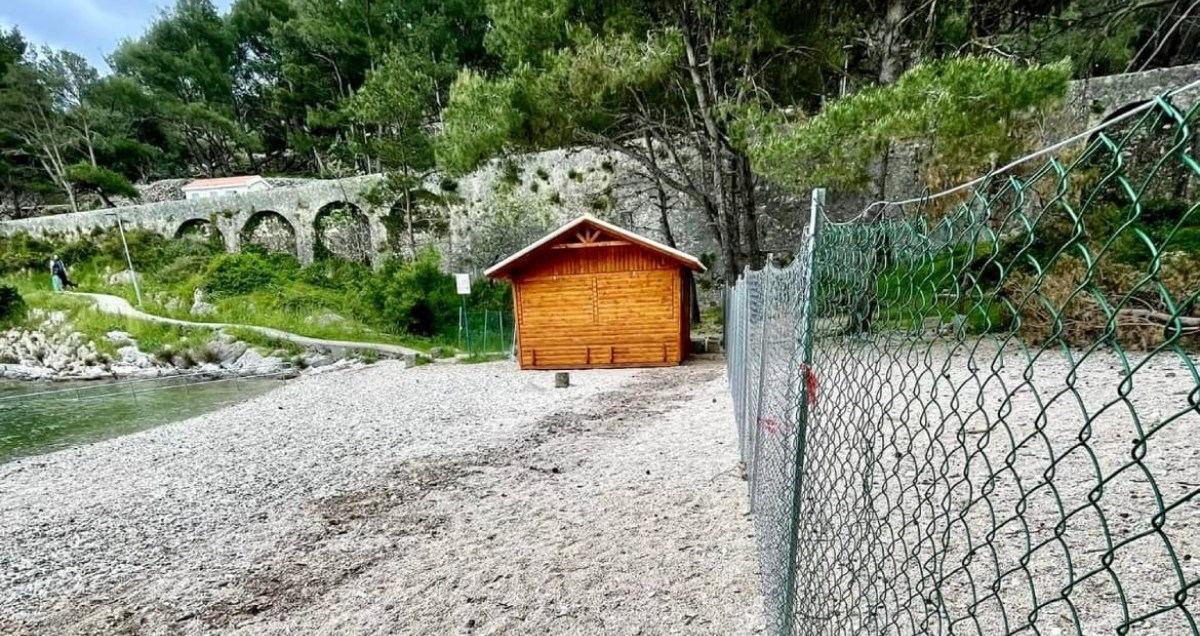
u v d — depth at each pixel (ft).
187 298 76.74
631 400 28.43
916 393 4.46
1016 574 8.36
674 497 14.42
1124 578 7.84
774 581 8.32
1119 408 14.46
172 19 143.74
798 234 57.21
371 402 34.24
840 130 28.19
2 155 120.26
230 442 26.48
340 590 11.53
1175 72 39.63
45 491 20.54
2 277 89.04
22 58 132.46
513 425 25.08
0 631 11.28
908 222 4.72
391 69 72.64
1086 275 2.60
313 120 101.76
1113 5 41.93
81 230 92.84
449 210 77.20
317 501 17.15
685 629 8.97
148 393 47.98
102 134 129.80
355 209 84.53
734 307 22.79
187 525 16.11
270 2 134.62
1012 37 41.50
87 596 12.41
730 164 49.24
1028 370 2.99
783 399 7.77
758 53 40.73
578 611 9.81
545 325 40.91
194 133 140.26
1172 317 2.06
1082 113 39.88
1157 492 2.16
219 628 10.61
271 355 59.31
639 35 40.55
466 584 11.16
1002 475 11.79
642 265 39.19
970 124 25.25
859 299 5.65
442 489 17.16
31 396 48.32
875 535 5.65
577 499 15.10
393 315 67.51
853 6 42.11
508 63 45.09
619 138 50.16
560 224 70.33
